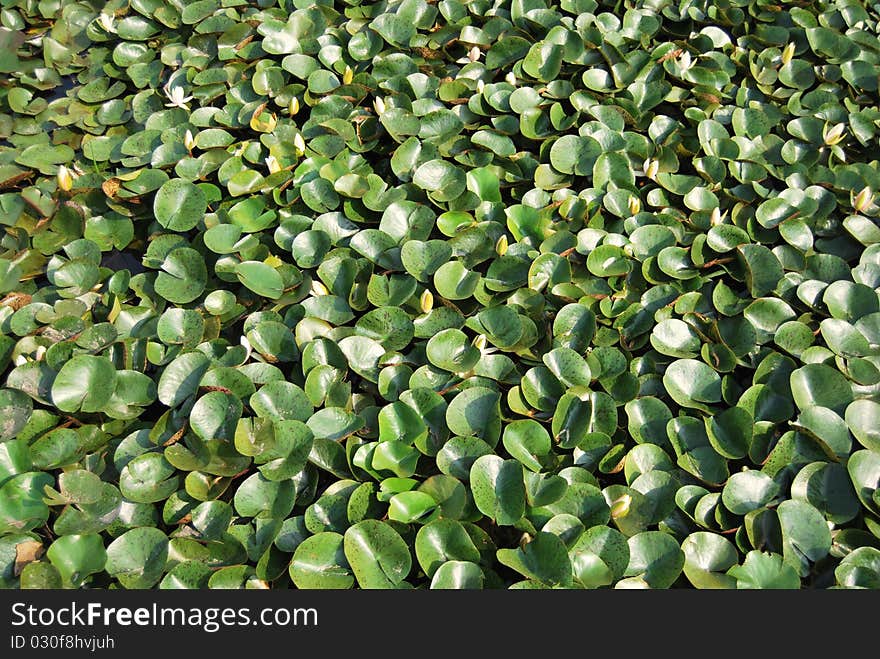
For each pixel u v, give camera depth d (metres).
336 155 2.13
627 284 1.89
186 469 1.60
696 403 1.71
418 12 2.43
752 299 1.85
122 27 2.44
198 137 2.14
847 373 1.70
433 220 1.97
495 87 2.23
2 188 2.11
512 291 1.86
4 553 1.52
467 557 1.52
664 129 2.18
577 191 2.11
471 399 1.68
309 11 2.41
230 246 1.94
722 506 1.57
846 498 1.57
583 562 1.50
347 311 1.85
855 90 2.24
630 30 2.37
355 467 1.62
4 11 2.49
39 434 1.67
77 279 1.90
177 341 1.79
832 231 1.98
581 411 1.68
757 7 2.43
